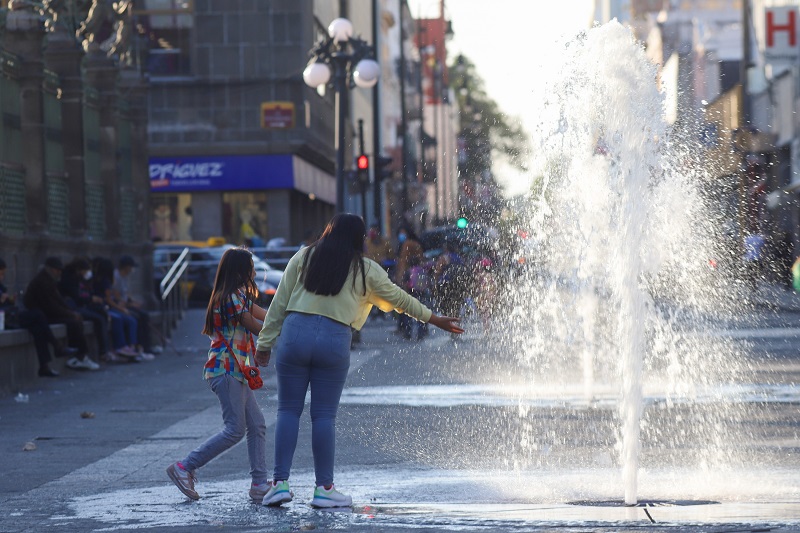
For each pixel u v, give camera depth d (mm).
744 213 66625
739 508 12859
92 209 41500
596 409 22953
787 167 86062
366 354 39188
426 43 183375
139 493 14750
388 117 145875
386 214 114625
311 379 13672
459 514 12758
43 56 36031
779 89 88938
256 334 14383
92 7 44031
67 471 16703
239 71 81312
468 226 48656
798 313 54625
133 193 46594
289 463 13727
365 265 13664
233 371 14258
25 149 35062
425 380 29203
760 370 30344
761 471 15906
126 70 46906
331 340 13508
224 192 82000
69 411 24484
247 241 68000
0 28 33938
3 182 33344
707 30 120375
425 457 17516
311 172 89688
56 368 32781
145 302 46031
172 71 81562
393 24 151125
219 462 17375
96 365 34000
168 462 17469
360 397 25422
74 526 12430
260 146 80750
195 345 44500
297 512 13180
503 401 24422
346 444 18891
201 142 81125
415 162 135625
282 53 81312
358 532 11789
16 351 28938
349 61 47531
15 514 13242
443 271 48969
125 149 46156
